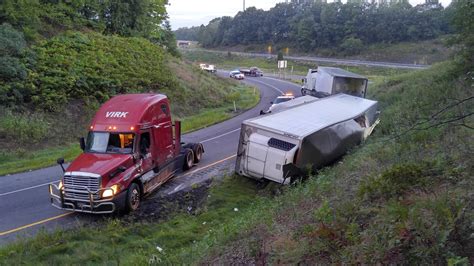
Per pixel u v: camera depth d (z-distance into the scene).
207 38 151.62
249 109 36.44
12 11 29.30
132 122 13.50
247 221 9.90
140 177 13.59
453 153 9.29
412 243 5.60
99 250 10.23
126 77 31.94
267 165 14.51
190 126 28.28
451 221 5.61
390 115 21.70
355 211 7.37
